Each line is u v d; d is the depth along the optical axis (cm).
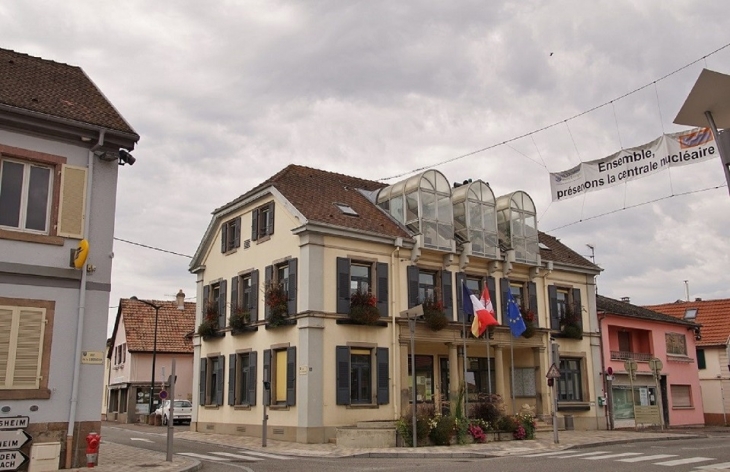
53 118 1443
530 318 2869
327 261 2366
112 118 1580
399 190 2708
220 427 2720
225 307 2809
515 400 2938
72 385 1413
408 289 2542
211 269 2969
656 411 3241
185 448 2056
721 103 876
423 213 2620
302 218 2366
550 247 3256
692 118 909
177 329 4384
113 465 1461
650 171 1605
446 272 2659
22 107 1420
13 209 1416
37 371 1377
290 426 2288
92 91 1688
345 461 1667
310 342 2259
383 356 2417
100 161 1538
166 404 3612
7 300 1367
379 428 2127
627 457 1636
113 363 4653
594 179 1728
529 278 2978
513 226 2928
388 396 2405
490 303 2544
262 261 2597
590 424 3020
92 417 1431
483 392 2878
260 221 2658
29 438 1327
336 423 2262
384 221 2647
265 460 1703
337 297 2358
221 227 2933
